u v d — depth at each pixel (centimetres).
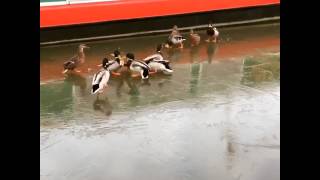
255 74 1279
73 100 1159
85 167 985
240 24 1577
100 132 1064
